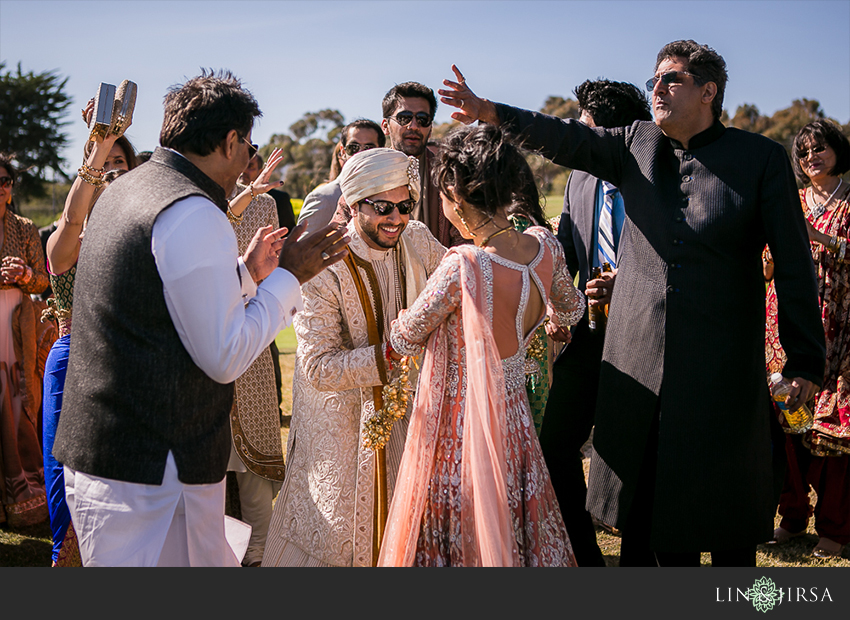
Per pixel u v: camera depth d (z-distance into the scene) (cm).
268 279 221
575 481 367
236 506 382
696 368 269
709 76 268
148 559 202
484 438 231
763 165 264
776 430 403
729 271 268
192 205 200
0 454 434
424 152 409
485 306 236
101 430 202
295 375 297
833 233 420
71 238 309
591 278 370
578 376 365
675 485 269
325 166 5484
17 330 444
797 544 423
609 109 373
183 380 203
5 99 5578
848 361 404
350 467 276
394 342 253
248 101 221
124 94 290
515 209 249
